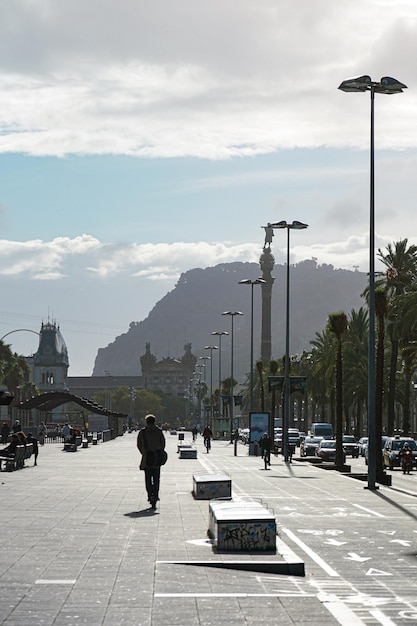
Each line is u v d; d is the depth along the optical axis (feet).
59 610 45.57
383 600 49.57
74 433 307.37
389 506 113.09
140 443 100.78
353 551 69.82
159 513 94.22
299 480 171.63
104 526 82.07
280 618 44.45
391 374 338.54
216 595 50.03
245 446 441.27
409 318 283.59
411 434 424.05
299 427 621.31
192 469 198.08
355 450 349.20
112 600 48.24
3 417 398.01
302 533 81.87
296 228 297.33
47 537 73.97
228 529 64.95
